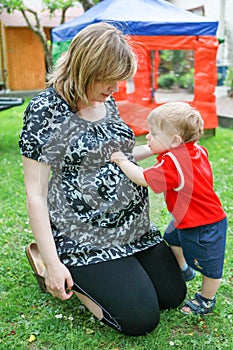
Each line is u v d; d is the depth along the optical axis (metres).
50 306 2.21
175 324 2.06
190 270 2.33
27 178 1.90
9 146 6.00
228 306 2.20
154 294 1.98
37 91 12.84
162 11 5.79
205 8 11.30
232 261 2.63
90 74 1.77
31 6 13.04
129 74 1.81
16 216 3.40
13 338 1.97
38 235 1.87
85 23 5.67
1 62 13.23
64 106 1.92
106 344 1.94
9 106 5.96
